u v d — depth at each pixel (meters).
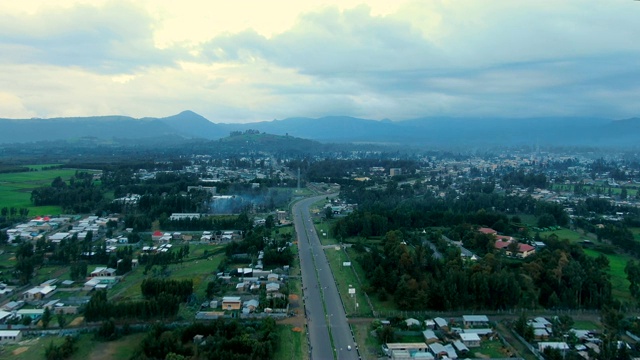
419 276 178.00
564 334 139.12
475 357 128.62
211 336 133.12
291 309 158.88
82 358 124.62
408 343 133.12
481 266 177.75
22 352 128.12
